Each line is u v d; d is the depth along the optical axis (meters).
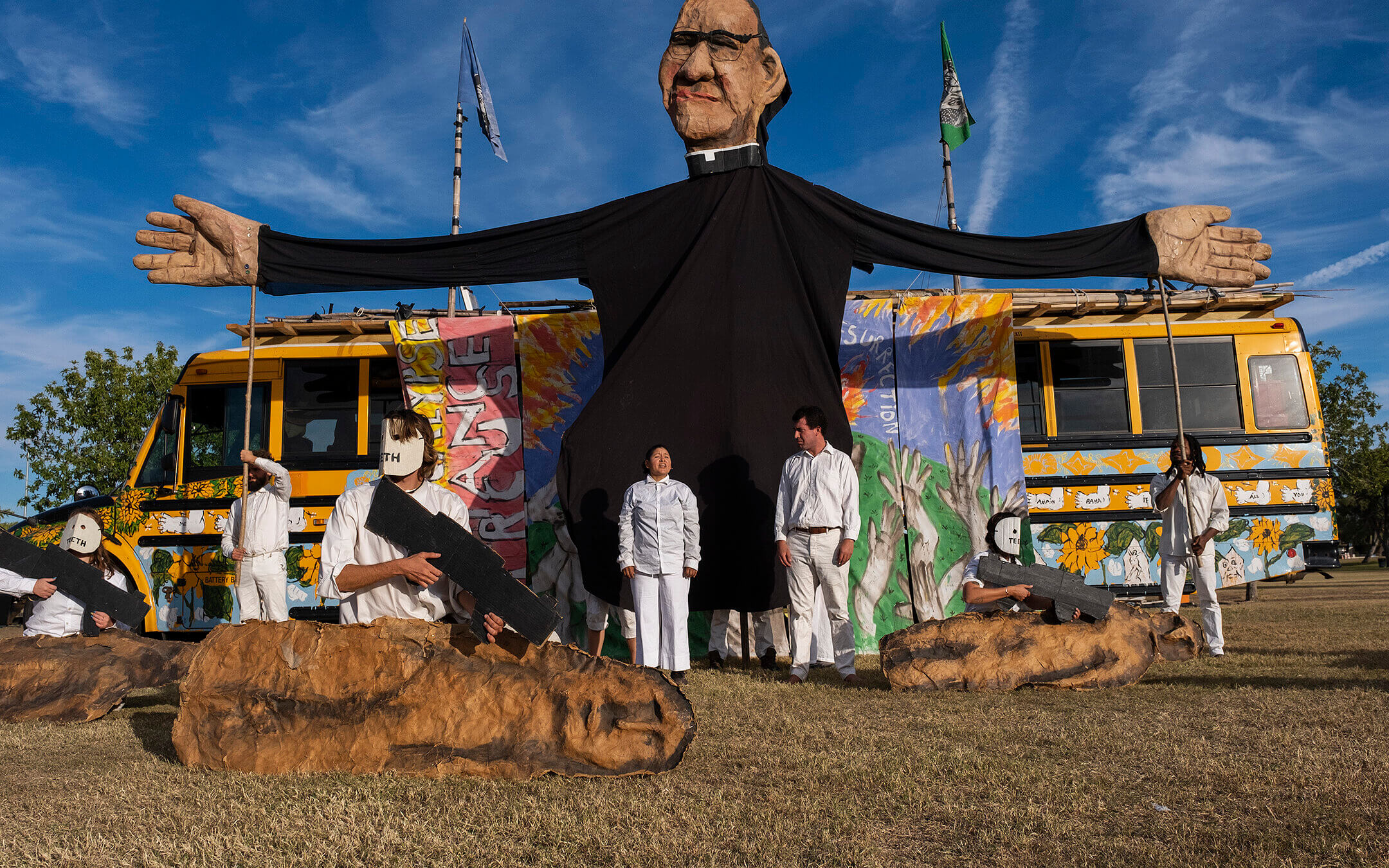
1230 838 2.65
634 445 7.21
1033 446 9.38
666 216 7.62
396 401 9.10
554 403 8.52
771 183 7.59
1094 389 9.52
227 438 9.12
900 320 8.73
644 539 6.50
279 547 7.02
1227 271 7.34
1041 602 5.84
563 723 3.56
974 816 2.94
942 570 8.29
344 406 9.11
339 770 3.61
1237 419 9.47
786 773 3.54
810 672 6.82
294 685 3.75
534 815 2.97
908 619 8.23
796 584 6.41
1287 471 9.37
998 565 5.84
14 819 3.06
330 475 8.95
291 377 9.18
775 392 7.34
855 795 3.21
